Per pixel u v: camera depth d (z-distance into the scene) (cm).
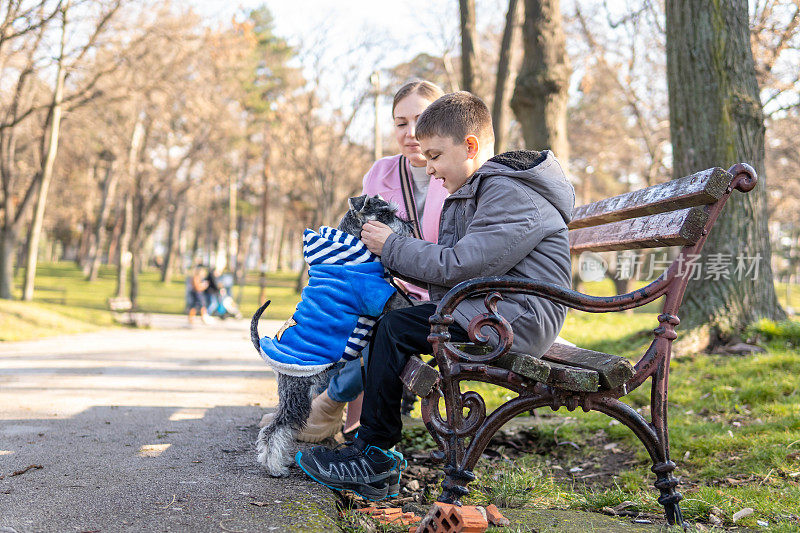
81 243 6419
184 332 1512
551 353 276
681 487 306
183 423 400
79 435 356
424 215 355
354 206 295
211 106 2709
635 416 235
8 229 2261
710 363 590
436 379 221
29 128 2288
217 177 3875
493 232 239
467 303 240
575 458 375
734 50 687
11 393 509
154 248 8706
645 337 750
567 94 994
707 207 229
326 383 284
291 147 3291
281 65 3278
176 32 2106
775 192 3275
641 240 259
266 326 1852
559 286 227
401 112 353
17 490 246
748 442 354
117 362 771
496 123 1107
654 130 2598
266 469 288
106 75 2164
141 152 2872
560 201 252
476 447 218
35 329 1297
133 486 257
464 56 1123
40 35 1795
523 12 1069
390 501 278
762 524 245
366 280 270
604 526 233
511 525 231
